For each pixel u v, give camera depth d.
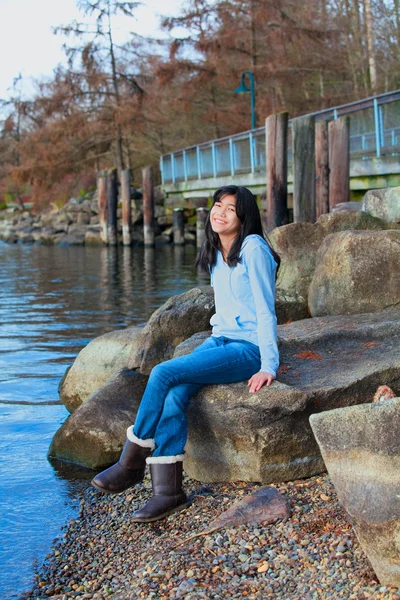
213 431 3.66
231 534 3.09
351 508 2.63
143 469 3.53
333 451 2.72
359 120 13.54
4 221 42.47
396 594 2.49
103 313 10.64
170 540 3.19
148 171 26.02
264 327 3.46
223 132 31.16
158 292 13.07
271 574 2.75
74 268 19.02
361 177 13.62
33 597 2.93
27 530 3.55
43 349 7.96
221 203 3.55
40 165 32.31
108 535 3.40
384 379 3.71
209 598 2.62
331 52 26.38
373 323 4.50
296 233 5.92
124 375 4.83
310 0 26.36
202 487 3.69
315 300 5.38
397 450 2.59
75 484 4.16
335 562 2.75
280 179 13.16
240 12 25.92
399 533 2.52
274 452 3.56
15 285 15.05
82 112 31.38
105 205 28.00
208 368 3.46
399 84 25.80
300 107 28.02
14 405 5.79
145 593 2.74
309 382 3.69
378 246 5.09
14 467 4.46
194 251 23.86
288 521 3.14
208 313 4.96
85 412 4.55
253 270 3.47
